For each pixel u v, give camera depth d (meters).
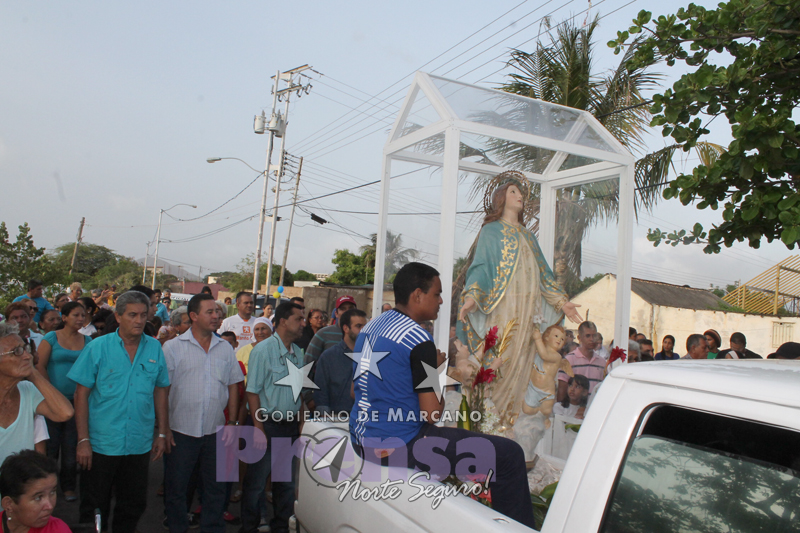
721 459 1.45
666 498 1.49
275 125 25.34
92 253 64.00
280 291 24.75
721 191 3.41
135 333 3.96
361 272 36.16
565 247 5.02
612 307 4.62
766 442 1.38
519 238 4.46
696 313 15.45
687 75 3.29
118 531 4.11
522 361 4.39
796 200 2.87
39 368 5.08
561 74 10.46
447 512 1.97
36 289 8.80
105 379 3.92
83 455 3.80
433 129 4.06
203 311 4.42
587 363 4.69
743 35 3.32
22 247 13.64
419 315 2.76
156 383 4.18
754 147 3.04
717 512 1.42
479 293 4.23
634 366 1.69
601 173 4.73
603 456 1.58
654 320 16.25
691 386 1.48
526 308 4.39
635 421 1.57
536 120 4.40
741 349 7.61
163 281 62.50
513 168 4.71
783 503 1.33
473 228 4.32
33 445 3.33
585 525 1.54
